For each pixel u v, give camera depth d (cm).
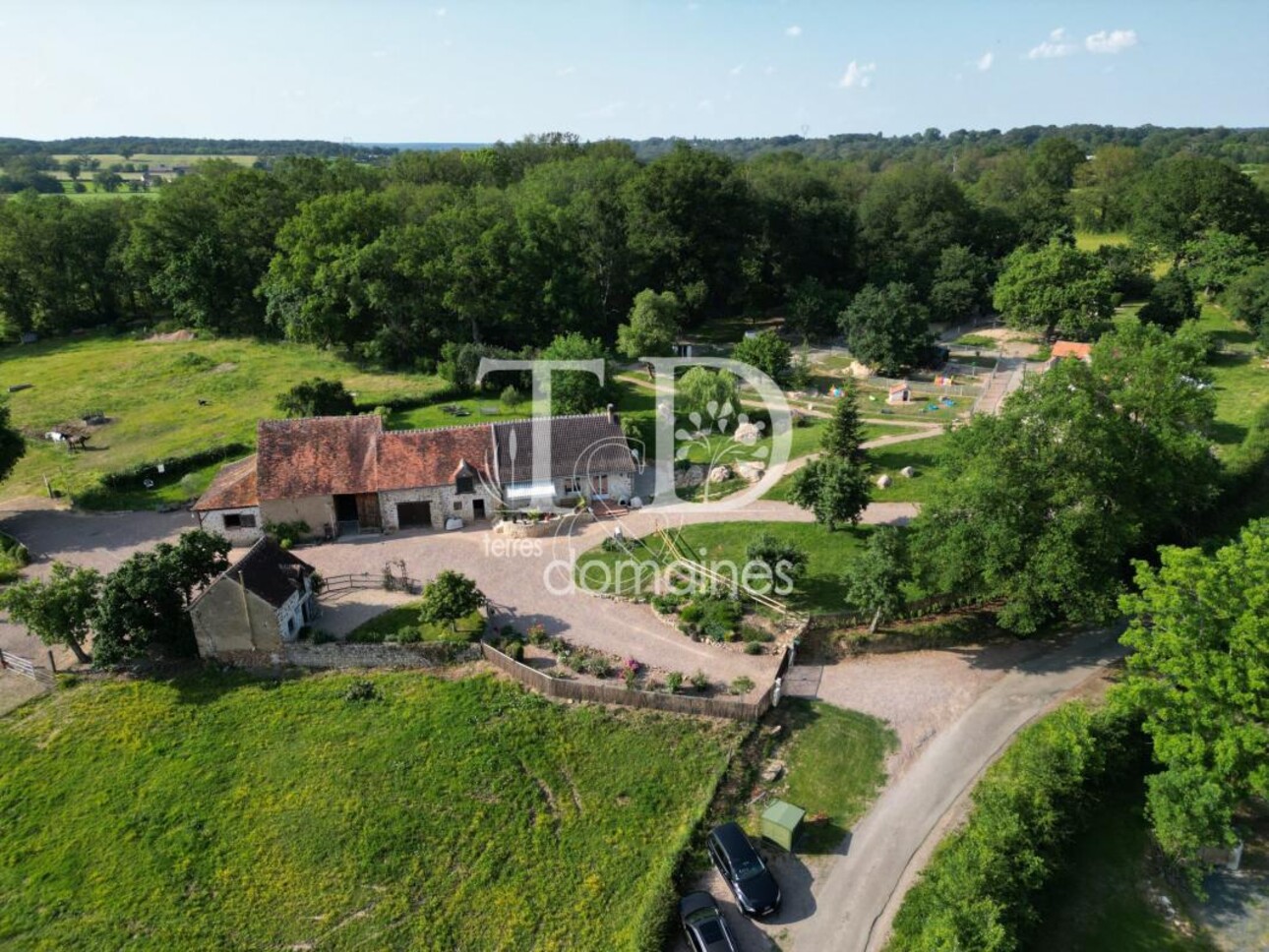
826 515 6178
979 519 5066
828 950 3531
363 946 3581
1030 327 11750
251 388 10325
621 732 4641
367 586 5984
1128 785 4366
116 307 14412
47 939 3606
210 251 12669
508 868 3919
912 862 3931
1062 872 3856
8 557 6291
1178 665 3934
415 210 12950
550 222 11338
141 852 3997
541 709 4800
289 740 4634
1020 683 5100
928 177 13888
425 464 6812
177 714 4834
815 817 4181
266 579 5216
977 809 4025
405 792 4288
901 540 5359
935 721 4784
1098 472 4981
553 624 5516
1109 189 18288
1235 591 3953
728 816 4175
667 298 10625
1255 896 3772
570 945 3584
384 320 11569
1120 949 3531
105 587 5019
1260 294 10138
